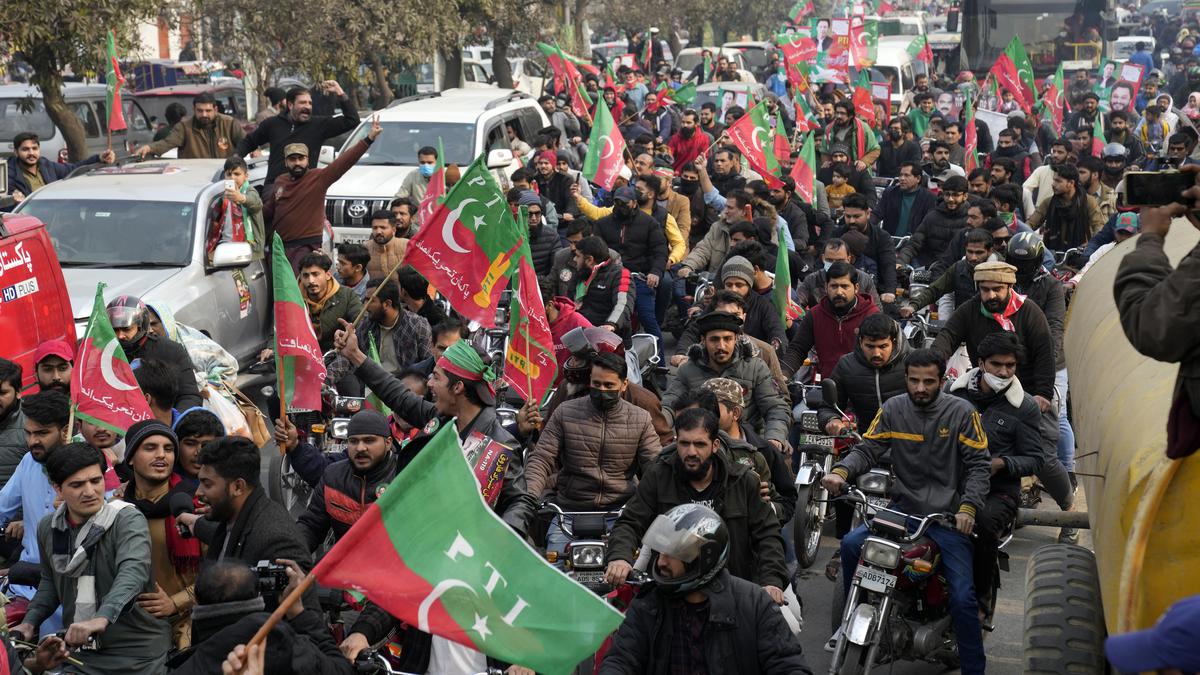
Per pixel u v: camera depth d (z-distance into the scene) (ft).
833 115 78.69
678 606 16.44
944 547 23.12
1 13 61.82
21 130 75.82
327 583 14.14
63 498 19.95
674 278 48.32
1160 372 15.10
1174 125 85.15
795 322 36.88
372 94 105.29
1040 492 33.32
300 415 31.12
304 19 87.20
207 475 18.31
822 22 89.51
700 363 28.35
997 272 29.71
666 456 20.88
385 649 18.95
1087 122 83.10
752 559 20.68
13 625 21.63
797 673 16.06
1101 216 48.29
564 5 122.62
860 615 22.04
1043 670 18.04
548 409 29.84
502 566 14.60
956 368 30.83
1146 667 8.56
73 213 42.34
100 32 64.08
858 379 29.40
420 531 14.34
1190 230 19.22
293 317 25.18
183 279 40.16
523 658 14.51
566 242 51.83
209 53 97.45
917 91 102.83
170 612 20.47
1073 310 23.18
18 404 25.26
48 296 31.07
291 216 45.88
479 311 27.94
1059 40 115.03
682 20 171.94
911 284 42.93
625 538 20.49
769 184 49.98
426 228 27.78
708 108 81.82
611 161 55.67
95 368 24.18
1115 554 12.98
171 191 43.09
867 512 23.57
